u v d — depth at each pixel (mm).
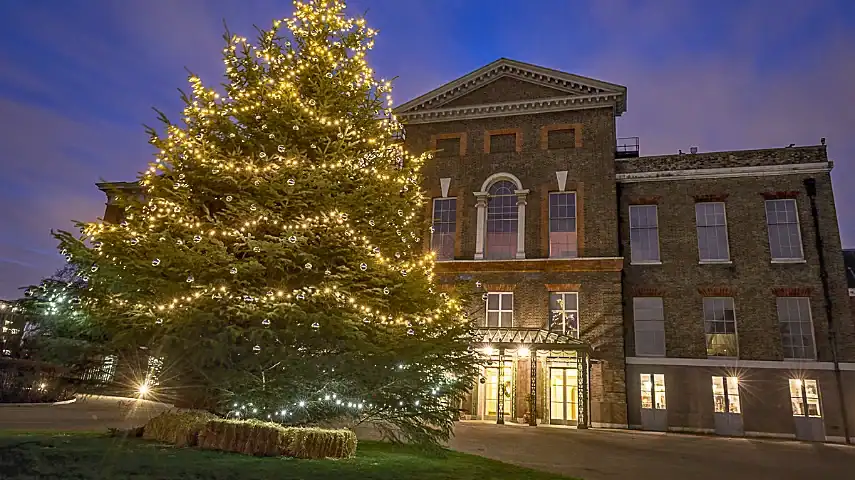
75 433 10969
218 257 10227
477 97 30891
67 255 9727
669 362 25547
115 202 11234
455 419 11773
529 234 28203
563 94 29594
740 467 13492
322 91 13336
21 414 16000
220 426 9688
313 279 11266
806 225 25938
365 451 11547
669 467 12883
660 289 26688
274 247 10242
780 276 25625
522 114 29984
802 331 24938
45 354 10742
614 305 25938
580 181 28266
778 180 26781
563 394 25859
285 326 10250
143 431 10703
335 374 10508
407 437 11586
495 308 27469
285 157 11961
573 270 26812
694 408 24750
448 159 30375
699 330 25750
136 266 9734
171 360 10242
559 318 26578
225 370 10281
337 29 14359
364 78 14031
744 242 26406
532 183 28875
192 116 12297
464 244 28906
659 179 28188
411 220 14273
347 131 12555
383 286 11875
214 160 11195
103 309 9734
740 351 25125
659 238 27422
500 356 25734
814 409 23766
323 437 9836
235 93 13016
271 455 9383
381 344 10836
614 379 25031
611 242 27031
